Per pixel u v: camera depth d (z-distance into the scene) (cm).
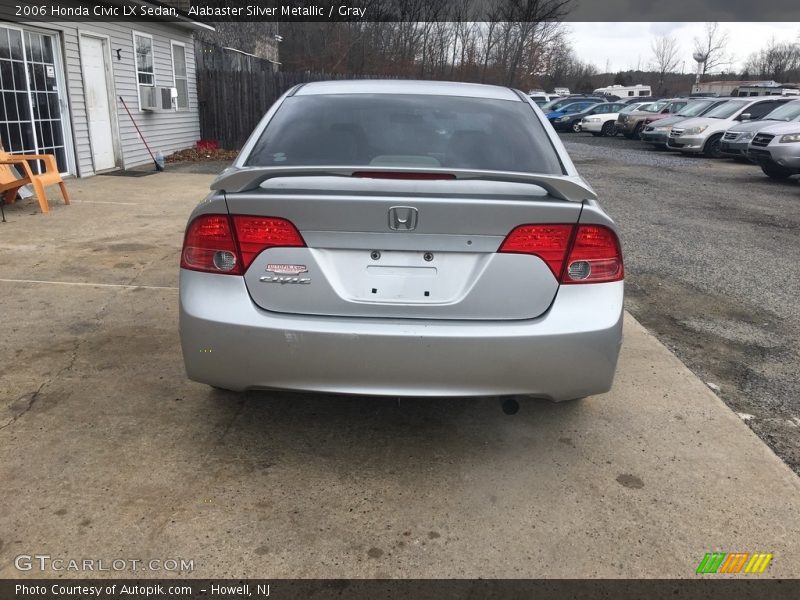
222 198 246
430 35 3328
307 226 243
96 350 379
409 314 248
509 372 249
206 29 1484
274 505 249
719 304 508
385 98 340
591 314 251
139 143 1277
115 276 518
